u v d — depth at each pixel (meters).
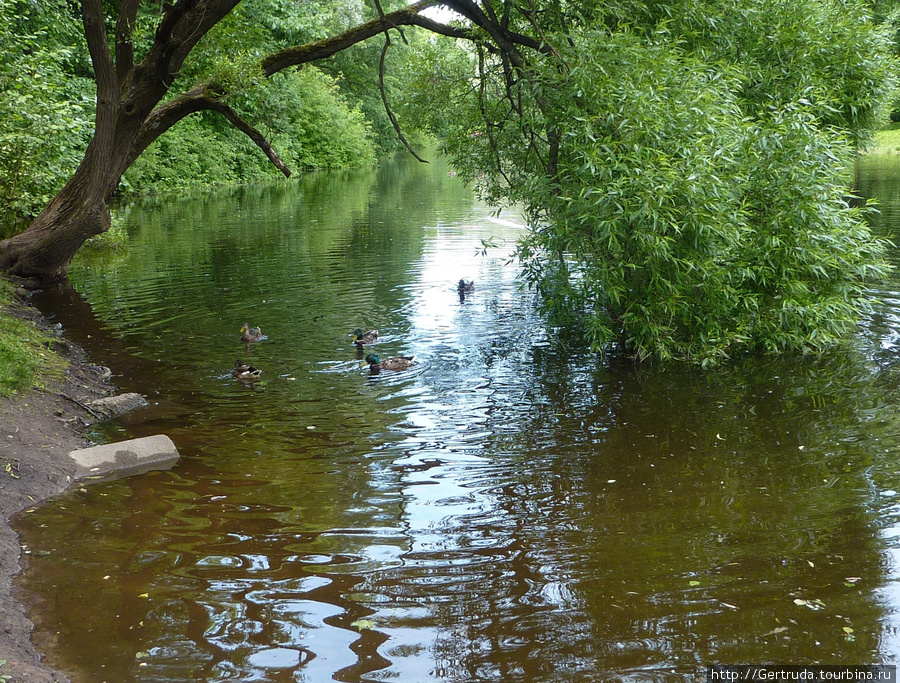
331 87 68.50
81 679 4.60
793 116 11.98
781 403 9.59
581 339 12.83
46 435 8.50
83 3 14.01
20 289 16.17
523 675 4.64
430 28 14.70
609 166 10.86
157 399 10.23
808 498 6.95
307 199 39.47
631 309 11.89
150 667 4.75
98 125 15.74
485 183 17.20
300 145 63.12
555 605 5.36
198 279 18.55
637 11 12.48
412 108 17.02
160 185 45.22
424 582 5.69
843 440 8.30
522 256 12.21
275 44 35.56
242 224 29.36
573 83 11.53
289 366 11.62
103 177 16.80
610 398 9.97
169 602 5.49
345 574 5.83
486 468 7.83
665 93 11.20
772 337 11.89
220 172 50.25
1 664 4.53
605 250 11.56
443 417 9.38
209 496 7.31
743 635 4.97
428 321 14.15
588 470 7.73
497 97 15.75
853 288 12.80
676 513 6.73
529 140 14.34
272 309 15.28
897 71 16.05
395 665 4.75
